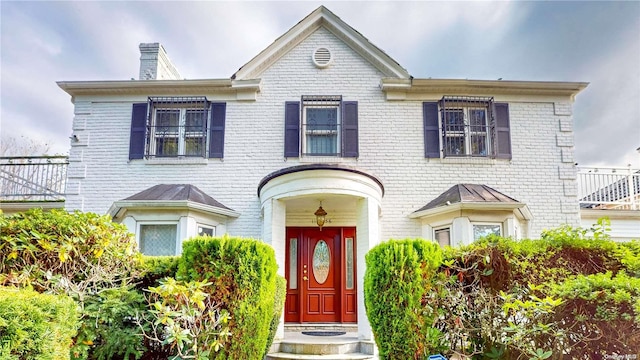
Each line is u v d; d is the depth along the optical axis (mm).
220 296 4137
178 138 9156
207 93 9312
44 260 4207
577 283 3508
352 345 6574
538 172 8891
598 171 9797
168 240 7926
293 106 9180
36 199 9352
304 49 9539
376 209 7332
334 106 9336
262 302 4266
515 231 7832
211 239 4312
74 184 8859
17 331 2561
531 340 3625
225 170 8891
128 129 9156
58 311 2943
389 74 9359
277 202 7348
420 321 4125
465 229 7688
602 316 3312
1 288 3150
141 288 4762
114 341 4102
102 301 4184
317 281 8891
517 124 9133
